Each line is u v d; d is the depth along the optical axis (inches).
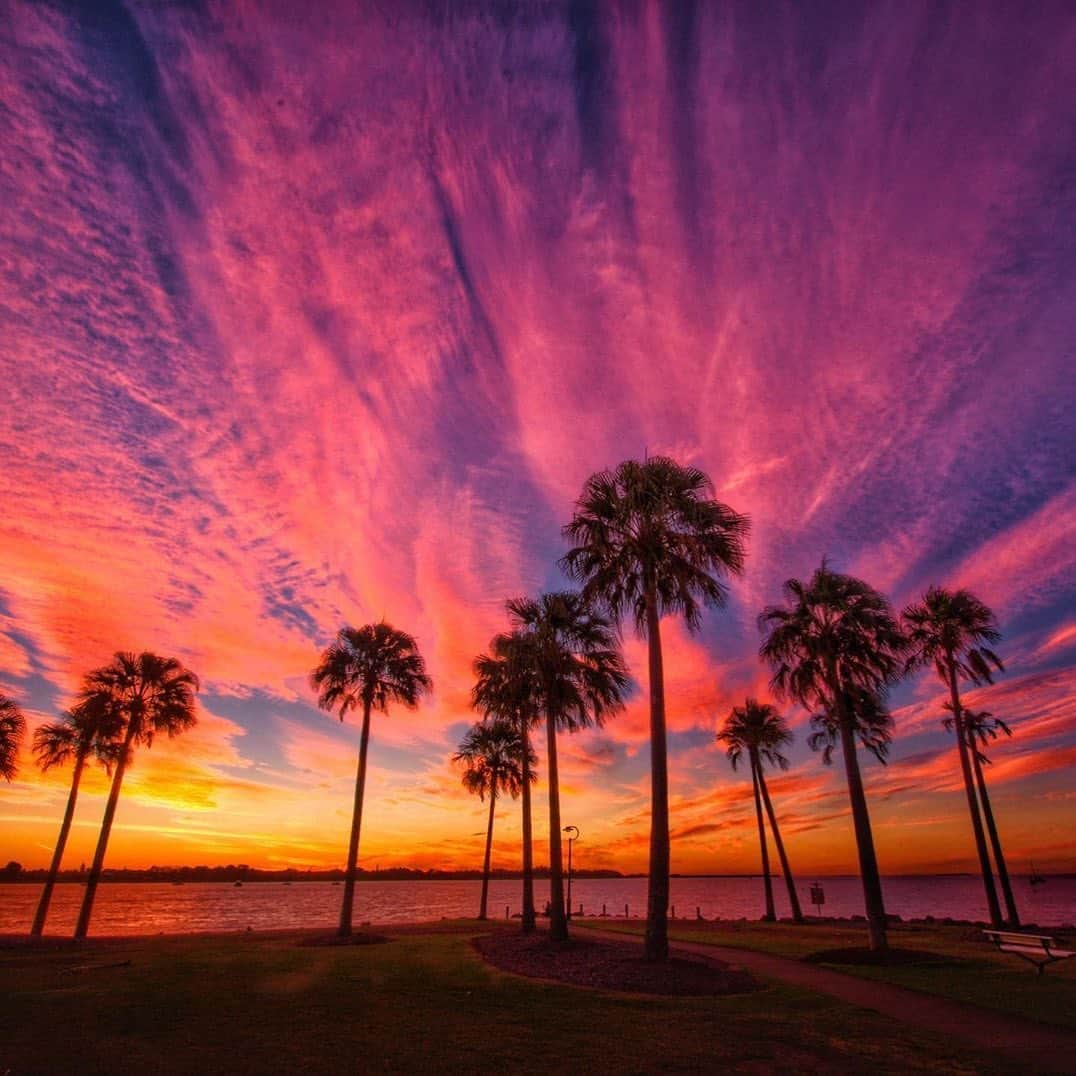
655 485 805.9
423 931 1267.2
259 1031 407.8
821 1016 460.8
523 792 1233.4
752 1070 329.1
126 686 1366.9
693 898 6033.5
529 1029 418.0
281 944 1027.3
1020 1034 404.8
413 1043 380.2
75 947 984.9
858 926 1435.8
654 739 750.5
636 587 819.4
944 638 1318.9
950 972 665.6
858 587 946.1
